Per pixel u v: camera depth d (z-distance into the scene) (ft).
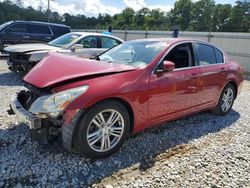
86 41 25.82
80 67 10.64
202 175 9.86
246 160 11.20
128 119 10.94
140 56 12.62
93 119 9.81
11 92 19.43
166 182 9.28
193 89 13.62
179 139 12.84
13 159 10.01
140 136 12.71
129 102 10.65
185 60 13.61
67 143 9.52
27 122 9.68
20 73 24.99
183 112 13.56
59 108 9.20
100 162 10.21
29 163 9.80
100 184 8.95
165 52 12.49
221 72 15.64
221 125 15.23
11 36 37.83
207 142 12.78
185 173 9.92
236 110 18.60
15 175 9.11
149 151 11.39
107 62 12.10
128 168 10.00
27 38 38.83
